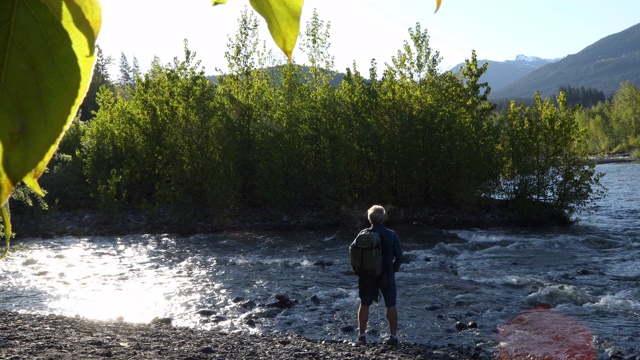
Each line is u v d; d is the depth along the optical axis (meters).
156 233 24.23
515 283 14.64
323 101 28.05
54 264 17.39
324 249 20.34
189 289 14.27
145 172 28.89
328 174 27.12
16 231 23.70
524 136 26.66
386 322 11.41
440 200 27.88
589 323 11.24
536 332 10.69
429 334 10.58
